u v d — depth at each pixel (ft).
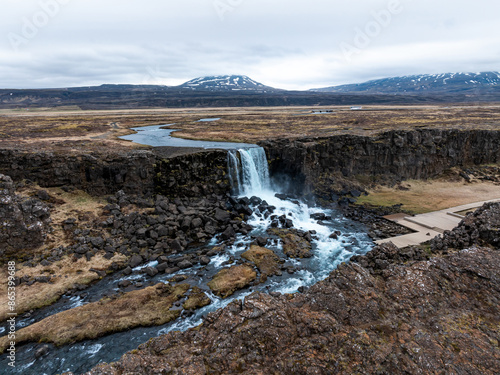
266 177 253.24
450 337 70.64
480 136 293.02
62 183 186.29
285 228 185.16
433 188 262.47
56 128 349.00
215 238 171.32
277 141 262.06
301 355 66.54
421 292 84.07
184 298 118.32
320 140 262.88
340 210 221.25
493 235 115.75
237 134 318.24
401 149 269.64
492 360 64.75
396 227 189.98
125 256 146.61
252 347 68.90
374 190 255.50
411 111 638.12
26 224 138.62
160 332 101.45
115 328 102.32
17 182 178.50
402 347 67.87
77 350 94.07
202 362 66.13
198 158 215.31
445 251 127.75
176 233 167.53
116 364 65.31
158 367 64.44
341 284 84.79
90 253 142.92
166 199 195.52
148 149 229.45
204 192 211.82
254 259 147.13
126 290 123.44
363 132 296.92
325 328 72.33
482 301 81.41
